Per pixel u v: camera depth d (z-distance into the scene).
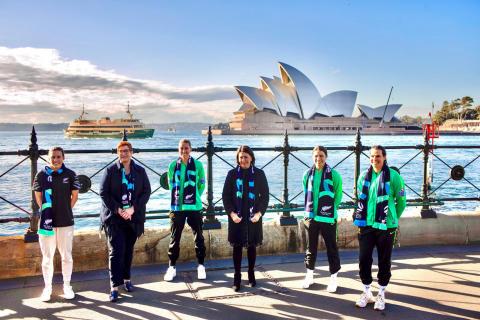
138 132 143.00
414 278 4.61
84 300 4.04
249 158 4.37
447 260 5.27
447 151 62.09
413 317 3.62
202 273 4.68
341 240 5.86
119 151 4.25
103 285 4.47
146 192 4.36
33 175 4.89
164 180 5.57
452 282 4.48
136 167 4.35
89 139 142.25
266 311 3.75
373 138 133.88
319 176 4.39
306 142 106.06
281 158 46.78
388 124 154.00
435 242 6.04
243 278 4.69
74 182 4.16
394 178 3.89
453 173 6.61
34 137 4.89
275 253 5.66
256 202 4.34
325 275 4.78
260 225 4.40
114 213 4.20
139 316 3.64
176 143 103.44
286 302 3.97
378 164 3.96
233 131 155.88
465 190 22.55
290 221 5.76
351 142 105.19
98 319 3.57
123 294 4.19
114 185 4.20
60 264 4.89
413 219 6.04
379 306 3.77
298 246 5.71
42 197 4.02
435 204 6.15
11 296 4.13
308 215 4.40
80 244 4.98
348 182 25.73
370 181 4.01
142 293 4.22
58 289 4.34
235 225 4.32
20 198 19.62
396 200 3.90
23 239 4.82
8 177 28.67
